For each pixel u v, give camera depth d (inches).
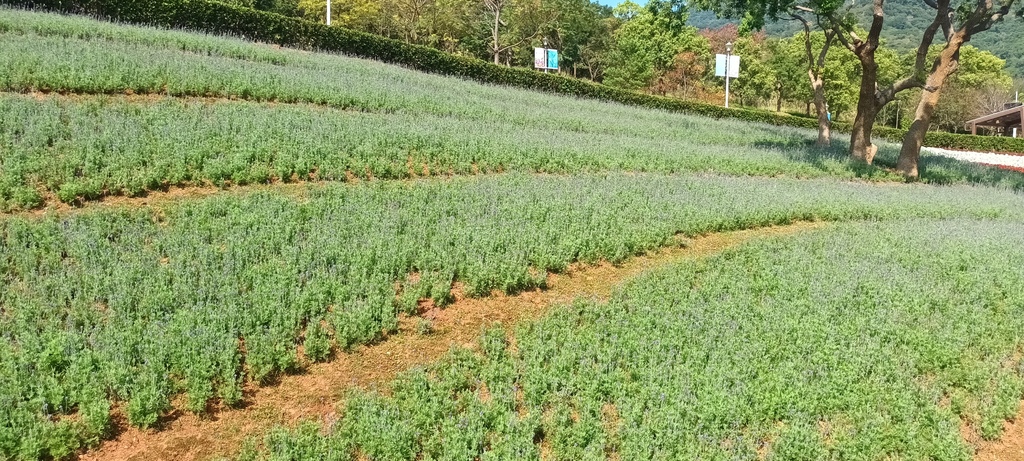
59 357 244.8
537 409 249.0
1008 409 278.2
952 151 1446.9
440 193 477.4
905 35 4136.3
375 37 1088.8
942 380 293.0
